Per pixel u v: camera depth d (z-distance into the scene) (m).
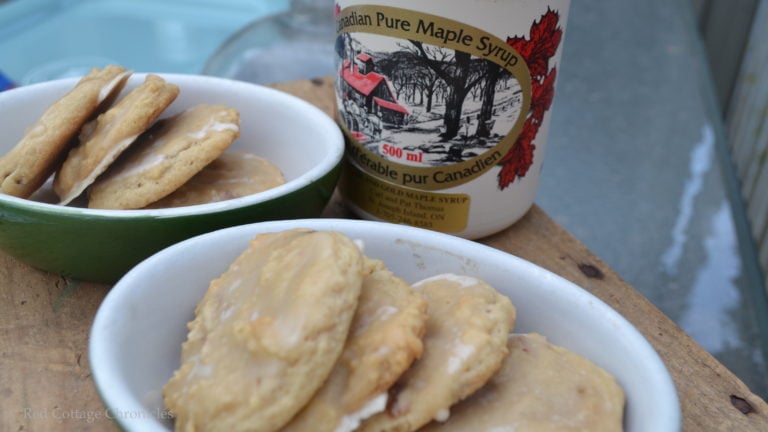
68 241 0.38
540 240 0.46
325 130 0.44
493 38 0.39
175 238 0.38
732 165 0.91
